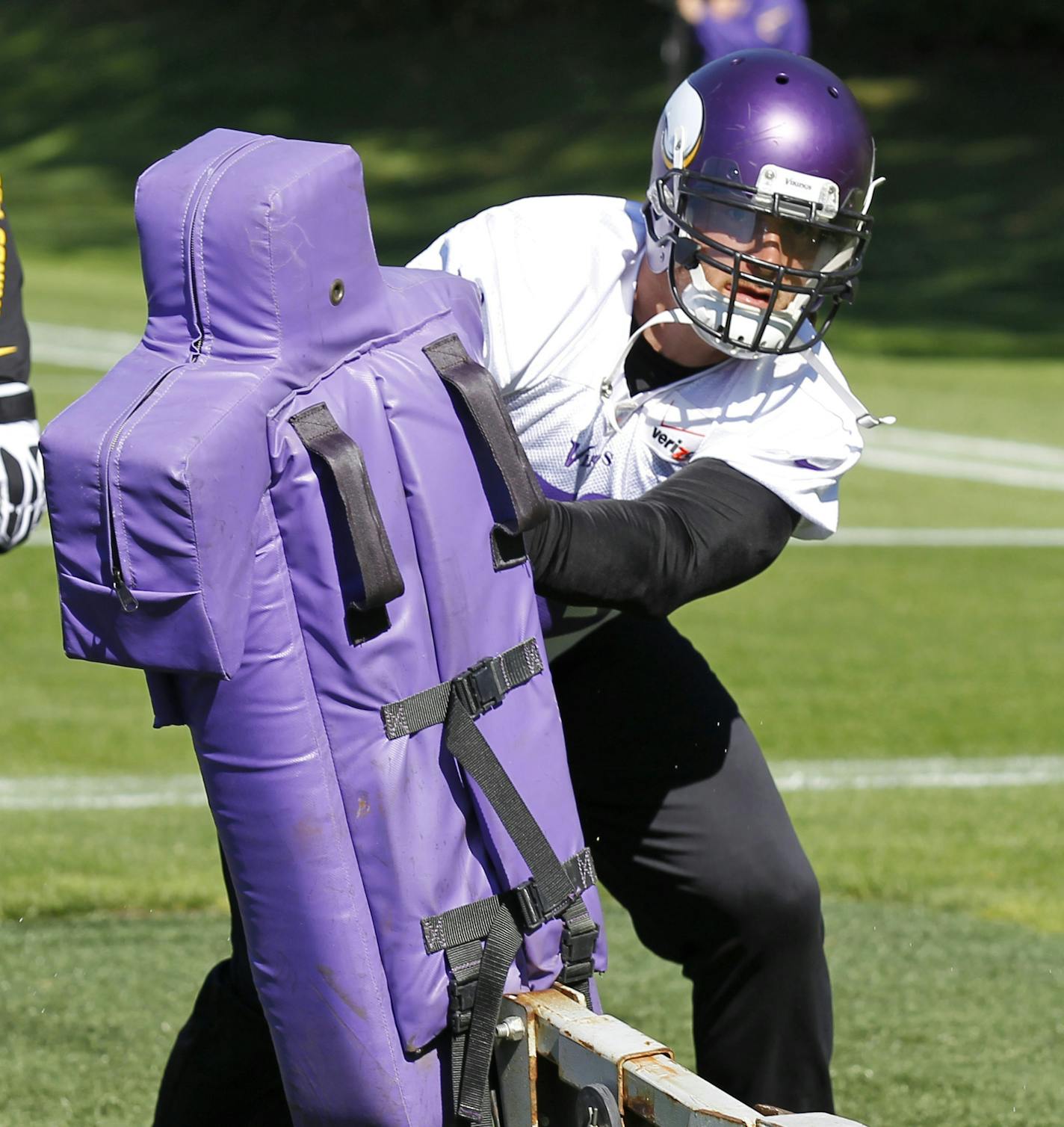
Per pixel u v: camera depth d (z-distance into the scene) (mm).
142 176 7211
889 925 15680
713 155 8812
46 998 13125
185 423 6645
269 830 7137
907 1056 12531
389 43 144875
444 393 7309
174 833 18219
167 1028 12609
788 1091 9914
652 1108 6758
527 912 7422
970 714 24719
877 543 36625
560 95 127812
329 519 6965
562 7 143250
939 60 123875
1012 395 56625
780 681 26172
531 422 9414
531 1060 7438
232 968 9234
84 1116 11023
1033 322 73625
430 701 7203
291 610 7016
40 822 18469
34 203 113062
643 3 140250
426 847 7203
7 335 10648
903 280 83438
